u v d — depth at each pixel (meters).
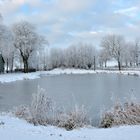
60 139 7.84
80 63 111.31
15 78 52.84
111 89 33.41
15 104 21.38
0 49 58.34
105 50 101.69
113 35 100.50
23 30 71.31
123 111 12.09
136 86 36.97
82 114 12.58
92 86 38.41
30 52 72.94
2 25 57.81
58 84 42.38
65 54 112.50
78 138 8.33
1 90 33.22
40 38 74.75
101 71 90.12
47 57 109.12
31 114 12.34
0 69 71.75
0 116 12.09
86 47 112.94
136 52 110.44
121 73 78.31
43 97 12.67
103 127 12.09
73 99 23.91
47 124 12.06
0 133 7.58
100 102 21.84
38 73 74.31
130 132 9.31
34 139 7.28
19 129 8.97
